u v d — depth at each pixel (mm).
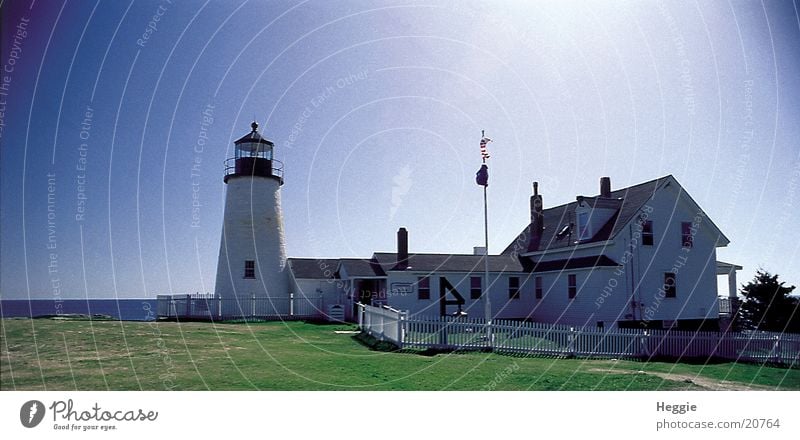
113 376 10227
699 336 17266
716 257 26422
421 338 15469
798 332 24656
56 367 10859
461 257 30984
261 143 30203
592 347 16344
